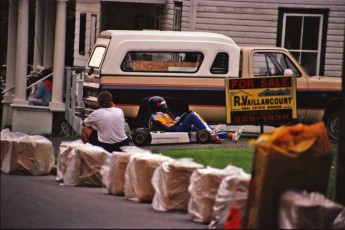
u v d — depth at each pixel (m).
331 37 52.44
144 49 42.66
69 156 28.80
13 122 49.75
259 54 44.03
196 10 52.22
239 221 20.12
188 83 43.03
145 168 25.59
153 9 60.81
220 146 39.47
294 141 21.00
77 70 52.19
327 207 20.34
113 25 61.81
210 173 22.58
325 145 21.05
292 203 20.34
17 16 54.12
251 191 21.05
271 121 36.75
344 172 25.27
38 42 57.56
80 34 64.56
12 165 30.61
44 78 50.53
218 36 43.34
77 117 46.91
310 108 44.16
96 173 28.58
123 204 25.25
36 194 26.11
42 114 49.62
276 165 20.66
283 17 52.44
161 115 40.47
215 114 43.38
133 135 39.75
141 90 42.66
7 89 54.44
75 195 26.47
